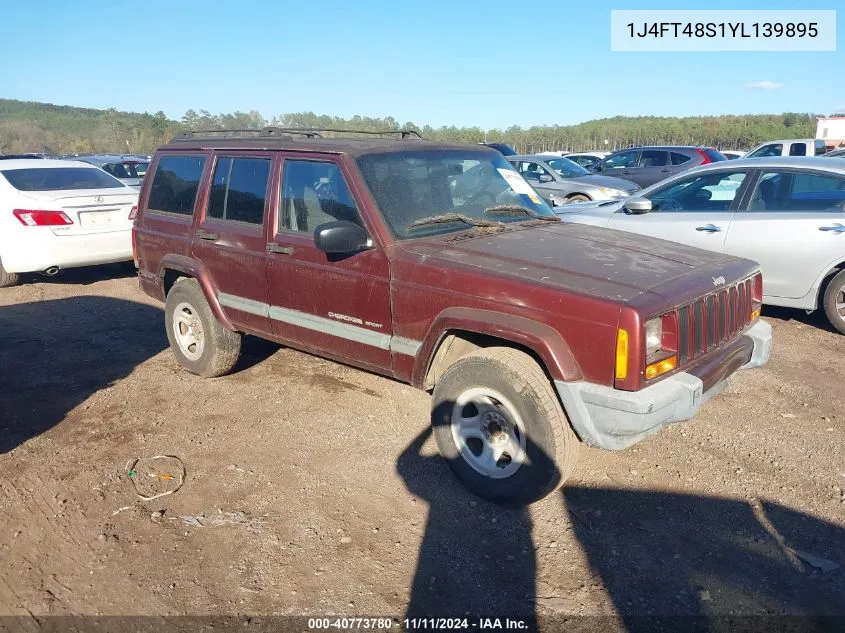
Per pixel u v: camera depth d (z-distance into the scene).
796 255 6.15
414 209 4.04
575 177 14.04
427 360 3.69
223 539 3.33
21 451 4.25
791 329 6.51
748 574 3.04
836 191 6.06
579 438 3.46
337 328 4.16
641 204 6.70
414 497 3.70
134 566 3.14
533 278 3.35
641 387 3.06
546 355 3.18
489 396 3.49
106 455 4.19
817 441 4.24
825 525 3.39
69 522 3.48
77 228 8.42
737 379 5.26
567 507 3.58
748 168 6.53
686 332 3.30
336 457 4.14
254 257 4.60
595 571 3.08
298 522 3.46
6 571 3.12
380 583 3.02
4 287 8.78
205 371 5.32
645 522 3.44
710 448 4.18
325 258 4.14
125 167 16.47
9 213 8.36
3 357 6.01
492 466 3.56
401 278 3.74
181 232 5.26
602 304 3.07
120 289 8.78
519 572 3.08
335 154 4.12
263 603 2.89
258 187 4.65
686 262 3.74
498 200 4.55
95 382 5.40
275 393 5.14
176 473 3.97
